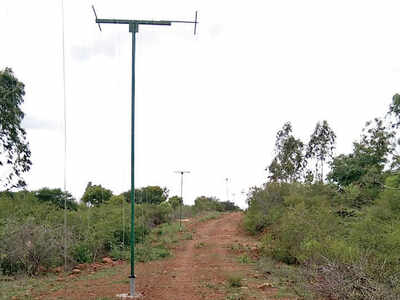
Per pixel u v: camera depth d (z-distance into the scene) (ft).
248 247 68.08
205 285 35.55
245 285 35.65
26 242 43.19
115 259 56.44
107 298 29.94
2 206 57.93
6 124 85.30
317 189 82.23
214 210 237.66
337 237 44.73
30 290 33.24
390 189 54.75
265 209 89.76
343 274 28.68
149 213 130.82
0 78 84.33
